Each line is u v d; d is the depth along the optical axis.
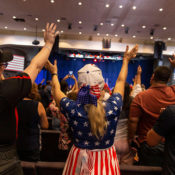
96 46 11.42
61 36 11.26
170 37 10.55
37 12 7.71
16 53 11.20
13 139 0.91
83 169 1.01
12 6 7.19
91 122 0.97
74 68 13.43
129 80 13.65
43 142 2.46
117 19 8.07
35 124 1.71
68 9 7.27
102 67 13.73
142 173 1.22
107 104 1.06
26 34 10.95
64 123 2.00
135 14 7.43
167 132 1.09
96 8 7.05
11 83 0.85
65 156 2.46
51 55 12.84
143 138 1.52
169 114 1.05
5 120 0.86
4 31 10.82
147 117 1.49
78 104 1.04
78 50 11.96
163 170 1.13
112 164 1.05
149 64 13.41
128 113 1.63
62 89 2.47
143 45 11.59
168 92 1.48
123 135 1.58
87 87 1.01
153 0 6.17
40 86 6.17
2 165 0.85
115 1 6.38
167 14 7.30
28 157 1.70
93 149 1.04
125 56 1.32
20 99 0.88
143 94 1.53
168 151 1.10
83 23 8.83
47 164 1.24
